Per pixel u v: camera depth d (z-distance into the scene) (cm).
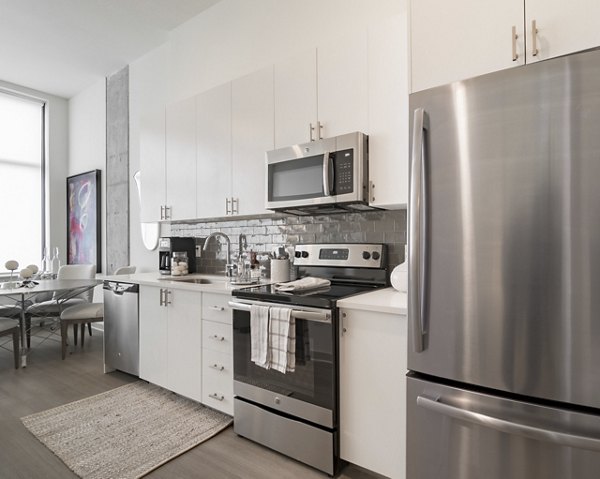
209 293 237
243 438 214
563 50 124
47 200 520
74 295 412
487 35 137
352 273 236
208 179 287
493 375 122
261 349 194
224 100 276
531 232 116
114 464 188
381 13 231
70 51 403
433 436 136
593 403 107
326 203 212
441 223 132
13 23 351
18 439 212
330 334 175
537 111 115
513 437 120
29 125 518
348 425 175
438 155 133
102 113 475
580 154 108
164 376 269
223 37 318
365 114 206
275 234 289
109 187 457
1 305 425
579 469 110
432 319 134
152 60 401
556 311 112
